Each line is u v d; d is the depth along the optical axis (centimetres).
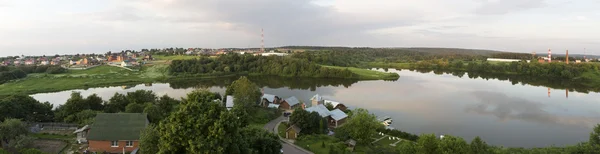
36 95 15888
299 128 7938
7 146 6109
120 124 6350
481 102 13188
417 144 5450
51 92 16825
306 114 8088
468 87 17612
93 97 9488
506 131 9238
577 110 11881
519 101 13475
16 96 8731
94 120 6391
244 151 4456
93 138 6122
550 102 13350
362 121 7219
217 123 3984
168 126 4134
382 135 8069
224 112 4156
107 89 17988
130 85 19650
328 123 9481
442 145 5034
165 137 4094
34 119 8438
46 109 9006
